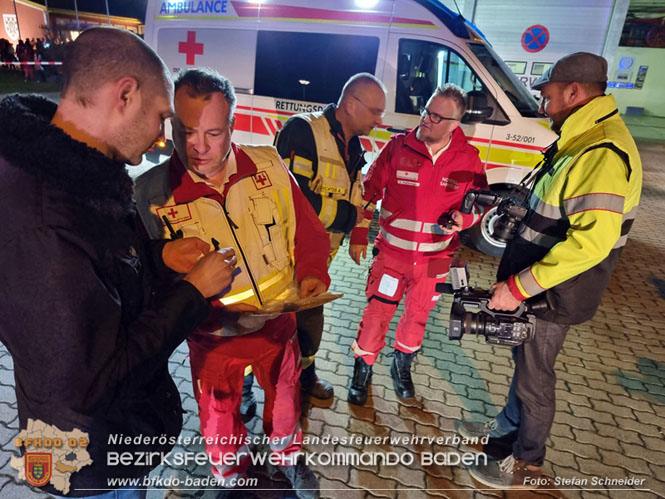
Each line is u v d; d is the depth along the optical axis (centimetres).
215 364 143
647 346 315
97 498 102
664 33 1998
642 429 235
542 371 171
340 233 208
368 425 224
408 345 231
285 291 145
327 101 430
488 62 394
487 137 400
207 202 126
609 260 154
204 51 471
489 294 160
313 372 233
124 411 98
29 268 74
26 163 75
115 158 89
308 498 180
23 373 81
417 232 208
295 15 431
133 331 86
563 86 150
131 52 81
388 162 215
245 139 478
